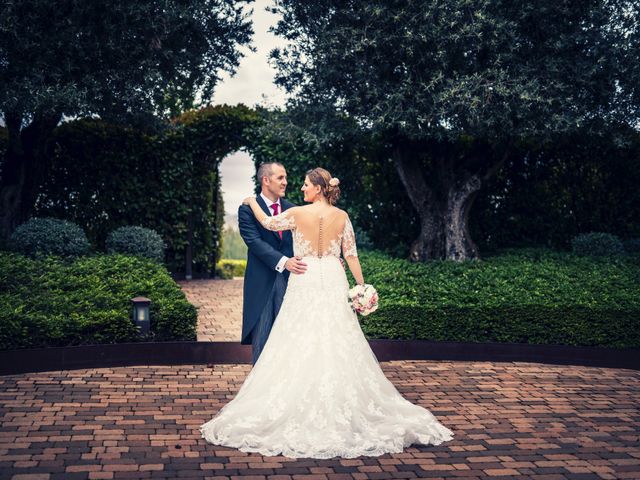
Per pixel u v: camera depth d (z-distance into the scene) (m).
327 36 9.11
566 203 11.85
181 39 10.22
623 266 9.81
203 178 13.04
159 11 9.48
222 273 14.12
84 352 6.57
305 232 5.07
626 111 9.34
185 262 13.09
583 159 11.70
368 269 9.42
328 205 5.17
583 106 8.98
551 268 9.44
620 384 6.56
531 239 11.98
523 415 5.46
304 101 10.29
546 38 9.16
